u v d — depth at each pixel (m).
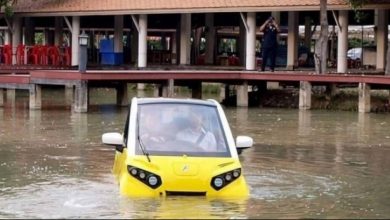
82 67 28.59
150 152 11.47
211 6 38.69
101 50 45.19
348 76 30.27
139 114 12.09
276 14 41.72
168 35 58.72
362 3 33.88
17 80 29.95
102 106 31.75
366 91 29.88
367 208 11.38
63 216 10.43
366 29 63.56
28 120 25.48
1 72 38.41
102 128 23.09
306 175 14.55
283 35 55.09
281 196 12.09
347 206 11.48
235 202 11.10
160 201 10.99
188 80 32.97
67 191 12.32
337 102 31.45
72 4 43.28
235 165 11.42
